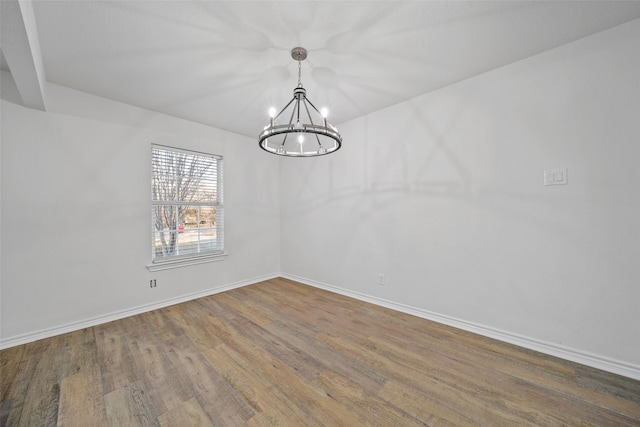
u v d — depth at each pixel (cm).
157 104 273
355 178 319
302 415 137
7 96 206
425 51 191
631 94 163
